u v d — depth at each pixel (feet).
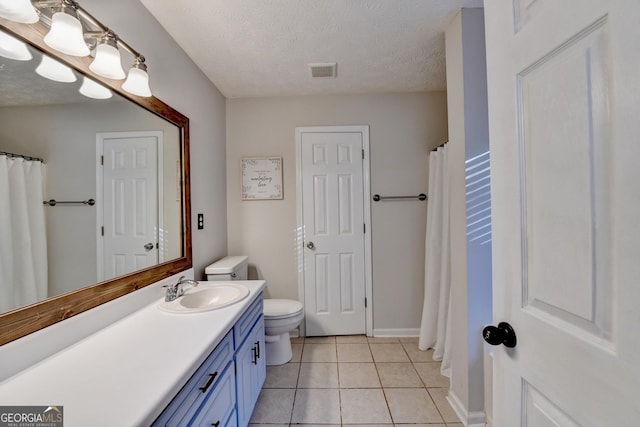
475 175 4.93
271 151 8.41
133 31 4.28
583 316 1.60
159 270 4.68
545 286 1.88
